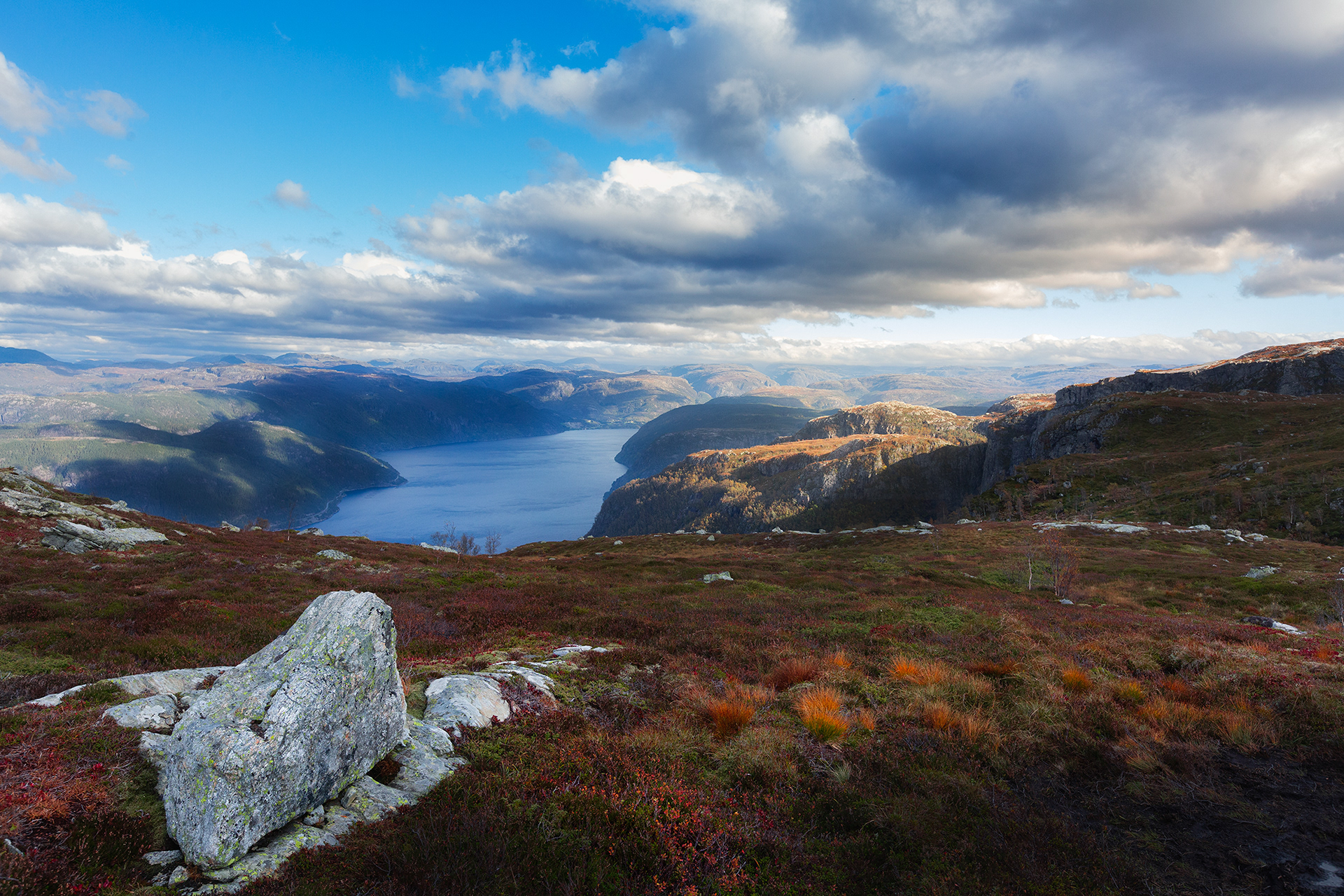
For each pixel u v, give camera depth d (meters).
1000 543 70.31
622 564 55.09
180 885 5.68
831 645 17.73
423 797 7.64
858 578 46.72
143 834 6.22
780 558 66.81
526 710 10.86
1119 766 10.03
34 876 5.33
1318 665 14.50
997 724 11.22
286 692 7.08
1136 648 16.62
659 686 13.40
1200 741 10.92
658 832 7.20
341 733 7.50
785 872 6.93
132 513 57.28
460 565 49.56
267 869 6.00
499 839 6.67
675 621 22.66
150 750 7.61
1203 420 191.88
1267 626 24.11
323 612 8.32
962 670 14.66
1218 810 8.67
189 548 44.22
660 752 9.60
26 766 6.71
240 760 6.23
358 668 7.96
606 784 8.26
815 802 8.58
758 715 11.63
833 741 10.55
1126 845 7.75
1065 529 79.31
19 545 38.47
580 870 6.33
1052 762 10.15
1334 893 6.70
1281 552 63.69
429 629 20.45
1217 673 14.34
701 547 91.88
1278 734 11.07
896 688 13.44
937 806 8.22
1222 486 112.69
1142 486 133.62
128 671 13.20
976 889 6.59
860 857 7.29
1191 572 52.41
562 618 22.78
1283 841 7.85
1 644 15.70
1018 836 7.71
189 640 16.98
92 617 20.39
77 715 8.20
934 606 24.89
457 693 10.78
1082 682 13.45
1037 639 17.59
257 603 25.50
